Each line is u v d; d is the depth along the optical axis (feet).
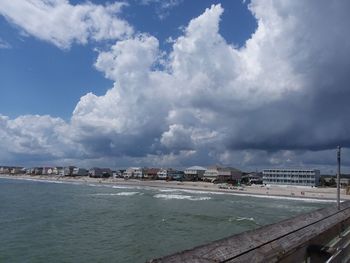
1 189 448.65
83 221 175.94
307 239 44.24
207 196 404.57
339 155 80.53
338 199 80.28
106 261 99.50
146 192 451.94
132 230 150.41
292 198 406.41
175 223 173.17
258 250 33.78
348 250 39.52
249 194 457.27
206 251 29.17
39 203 267.18
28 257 102.99
